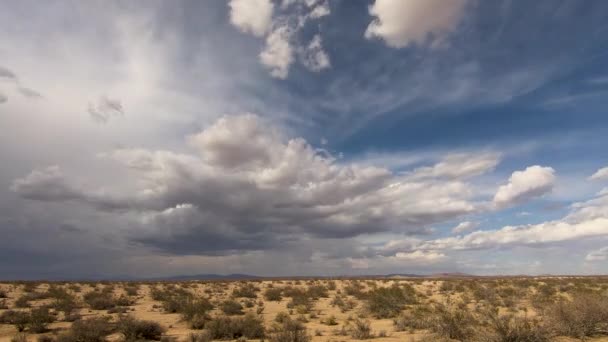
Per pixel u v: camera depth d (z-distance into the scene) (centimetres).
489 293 3256
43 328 1927
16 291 4403
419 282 6456
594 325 1488
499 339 1349
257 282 7456
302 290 4628
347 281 7319
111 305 3012
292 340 1537
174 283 7056
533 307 2433
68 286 5125
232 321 1827
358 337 1642
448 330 1503
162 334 1830
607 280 5422
